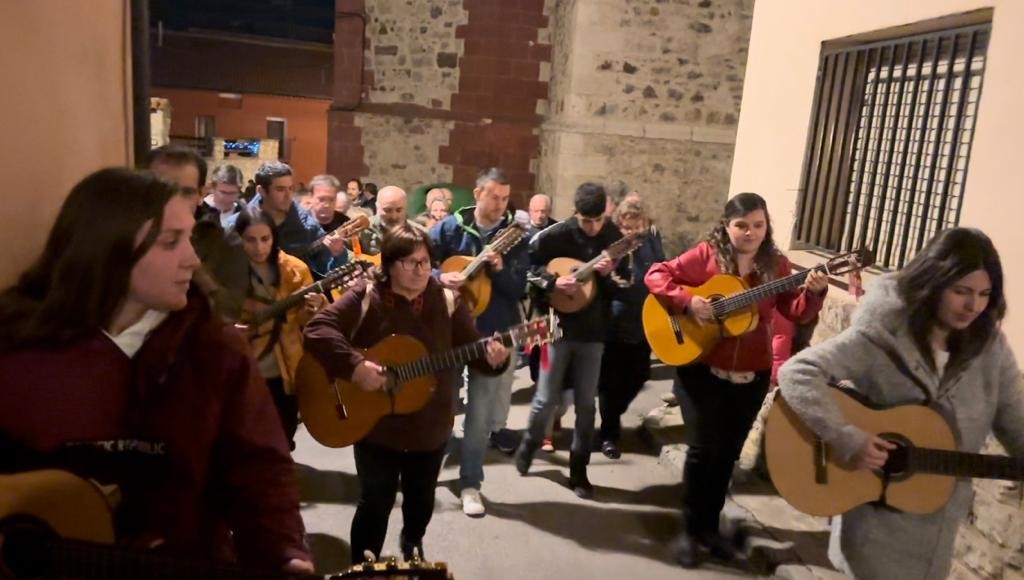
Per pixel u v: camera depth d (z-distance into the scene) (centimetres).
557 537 335
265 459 133
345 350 249
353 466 400
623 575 307
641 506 369
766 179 431
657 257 439
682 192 789
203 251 240
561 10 845
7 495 116
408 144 912
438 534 331
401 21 895
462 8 877
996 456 202
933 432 204
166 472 124
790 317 302
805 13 399
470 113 895
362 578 128
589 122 764
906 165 340
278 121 1700
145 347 122
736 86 777
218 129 1666
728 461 311
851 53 367
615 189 497
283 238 376
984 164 274
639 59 760
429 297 270
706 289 308
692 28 761
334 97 920
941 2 297
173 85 1583
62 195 168
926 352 200
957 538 278
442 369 264
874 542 213
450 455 417
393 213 444
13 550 118
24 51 150
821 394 205
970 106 303
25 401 118
